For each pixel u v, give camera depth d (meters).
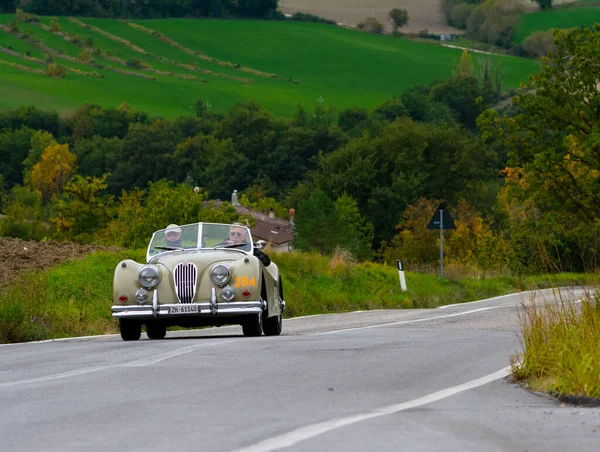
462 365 24.20
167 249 37.69
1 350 32.03
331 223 166.75
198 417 16.66
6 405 18.52
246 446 13.88
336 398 18.73
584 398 17.92
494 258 115.75
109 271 55.19
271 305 36.50
